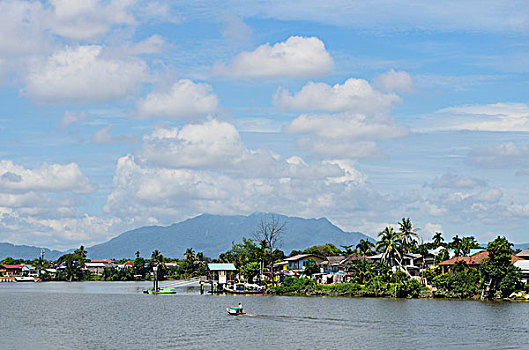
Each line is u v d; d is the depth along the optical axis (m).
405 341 85.88
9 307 149.50
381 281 169.38
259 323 105.75
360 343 84.56
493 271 150.38
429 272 177.12
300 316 115.69
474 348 80.81
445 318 111.50
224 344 83.88
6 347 82.81
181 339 88.56
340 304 141.88
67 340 88.50
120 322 111.56
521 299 148.00
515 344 83.62
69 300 175.00
